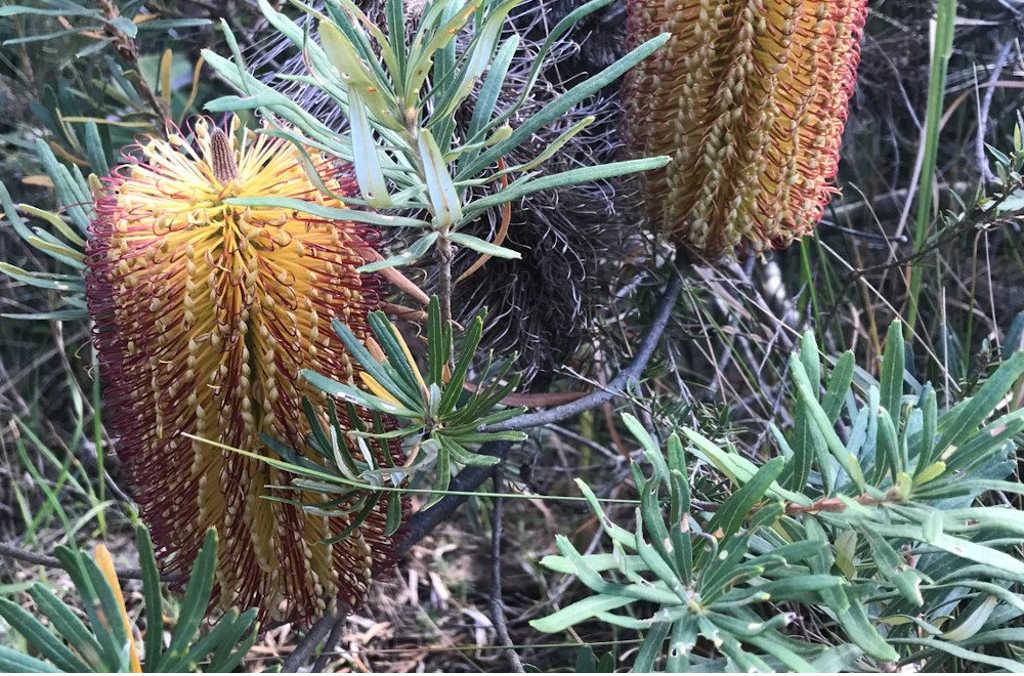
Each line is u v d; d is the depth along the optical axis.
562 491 1.93
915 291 1.44
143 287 0.79
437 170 0.74
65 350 2.04
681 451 0.79
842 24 0.94
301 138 0.80
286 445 0.85
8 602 0.73
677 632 0.75
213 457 0.85
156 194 0.81
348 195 0.85
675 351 1.53
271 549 0.88
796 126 0.97
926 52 1.78
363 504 0.88
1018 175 1.21
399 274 1.01
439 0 0.75
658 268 1.40
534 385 1.40
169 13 1.58
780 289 1.78
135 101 1.58
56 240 1.16
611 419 1.84
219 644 0.77
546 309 1.31
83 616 1.62
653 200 1.11
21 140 1.55
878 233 1.89
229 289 0.79
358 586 0.94
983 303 1.73
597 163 1.32
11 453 1.97
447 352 0.90
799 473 0.84
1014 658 1.08
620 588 0.75
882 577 0.87
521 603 1.80
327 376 0.84
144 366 0.82
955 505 0.88
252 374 0.84
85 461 2.00
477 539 1.89
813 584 0.73
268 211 0.80
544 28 1.33
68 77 1.72
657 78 1.00
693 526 0.84
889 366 0.82
